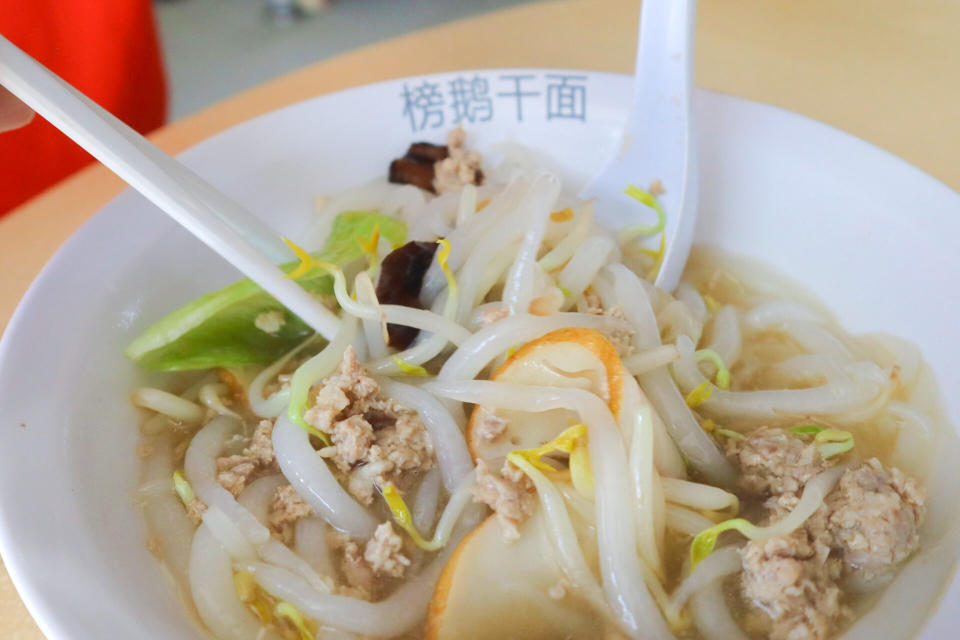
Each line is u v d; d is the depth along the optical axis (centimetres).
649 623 14
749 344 19
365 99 22
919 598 13
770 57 25
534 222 18
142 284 17
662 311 19
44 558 12
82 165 32
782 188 20
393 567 14
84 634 11
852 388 17
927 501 15
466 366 16
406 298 18
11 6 29
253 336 18
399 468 16
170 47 61
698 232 21
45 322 15
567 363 15
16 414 14
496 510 15
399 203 21
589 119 22
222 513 15
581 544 14
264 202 21
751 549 14
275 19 65
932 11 27
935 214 17
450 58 26
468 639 14
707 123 20
